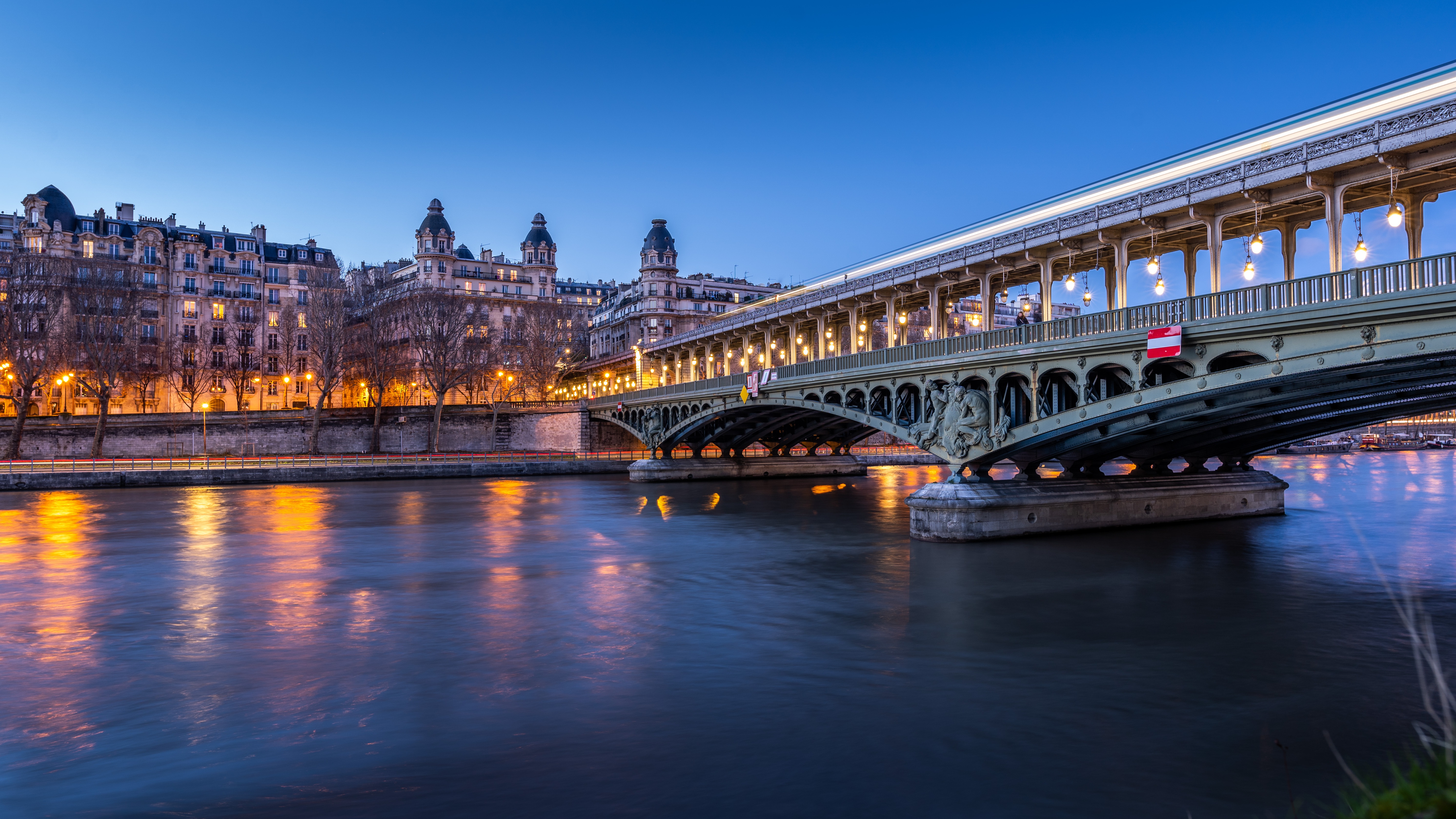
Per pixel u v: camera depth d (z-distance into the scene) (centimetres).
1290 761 1387
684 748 1449
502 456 9556
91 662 1998
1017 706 1666
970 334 3688
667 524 4738
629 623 2378
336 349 11138
